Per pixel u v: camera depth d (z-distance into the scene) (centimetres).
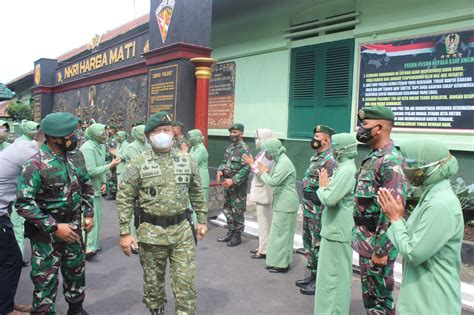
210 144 1260
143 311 409
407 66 735
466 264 536
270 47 1037
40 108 1927
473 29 639
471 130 643
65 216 347
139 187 345
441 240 220
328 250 373
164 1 864
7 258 365
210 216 812
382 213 303
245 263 566
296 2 954
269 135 592
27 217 321
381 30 775
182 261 344
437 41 688
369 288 327
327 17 916
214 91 1252
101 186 575
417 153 234
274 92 1038
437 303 224
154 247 342
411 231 238
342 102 873
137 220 348
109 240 667
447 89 674
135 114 1129
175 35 825
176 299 344
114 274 511
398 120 750
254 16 1097
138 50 1114
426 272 229
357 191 330
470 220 625
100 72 1371
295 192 530
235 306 428
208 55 845
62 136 334
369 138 324
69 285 371
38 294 340
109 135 1132
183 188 349
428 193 235
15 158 370
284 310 420
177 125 718
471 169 652
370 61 802
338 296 369
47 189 337
